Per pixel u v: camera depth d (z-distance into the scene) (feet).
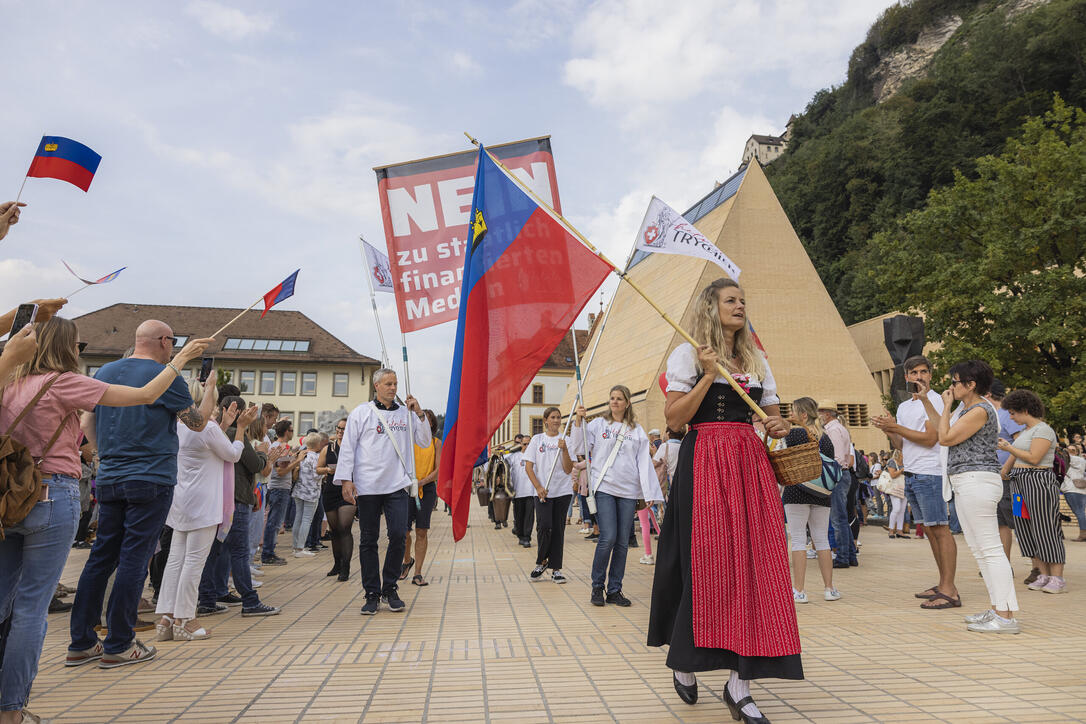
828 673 13.34
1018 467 25.09
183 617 17.08
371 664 14.37
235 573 20.36
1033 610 20.34
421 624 18.71
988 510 17.80
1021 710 10.94
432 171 24.86
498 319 19.47
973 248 86.43
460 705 11.49
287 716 11.00
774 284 101.40
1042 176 81.41
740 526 10.64
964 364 18.67
